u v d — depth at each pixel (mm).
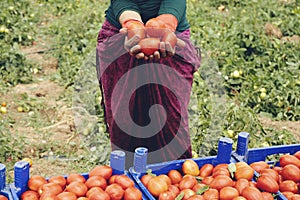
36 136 6359
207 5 12141
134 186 3955
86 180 4008
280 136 6152
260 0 11852
